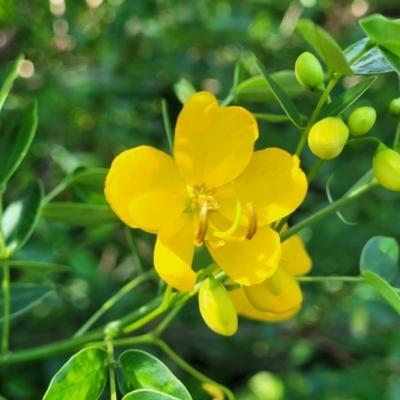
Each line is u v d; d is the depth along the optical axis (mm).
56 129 497
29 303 279
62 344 262
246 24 505
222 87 494
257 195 241
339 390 458
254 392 470
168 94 502
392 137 502
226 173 240
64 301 450
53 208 278
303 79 245
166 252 233
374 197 494
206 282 237
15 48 468
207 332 468
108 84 476
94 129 515
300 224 247
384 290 245
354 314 470
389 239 270
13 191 443
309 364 520
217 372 507
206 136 237
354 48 246
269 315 257
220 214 241
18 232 275
